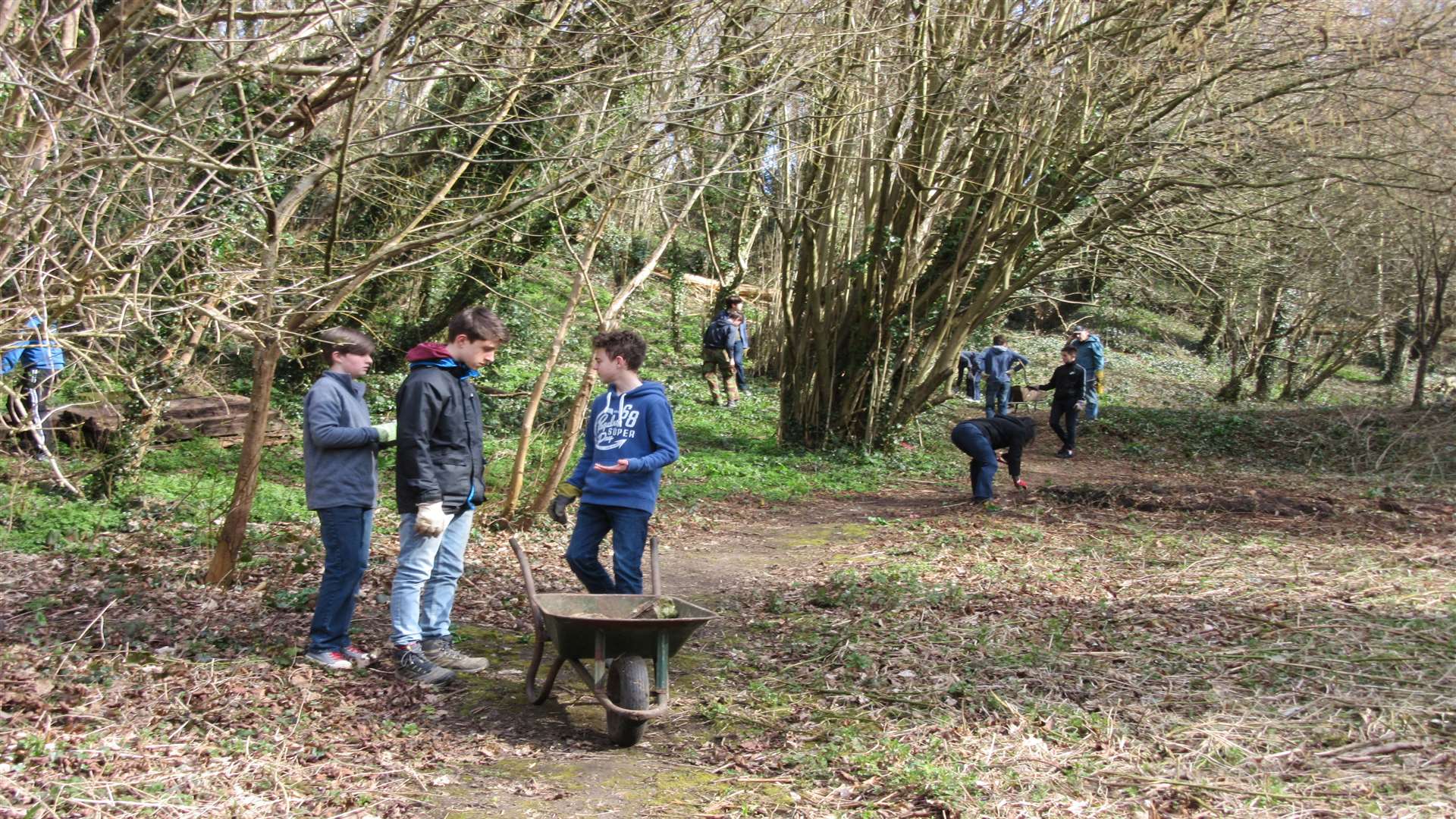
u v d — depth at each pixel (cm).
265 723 514
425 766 490
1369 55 1334
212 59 795
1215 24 1359
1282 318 2931
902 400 1734
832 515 1266
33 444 948
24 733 461
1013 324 3872
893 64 1401
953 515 1229
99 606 680
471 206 1176
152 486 1051
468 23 793
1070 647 659
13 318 546
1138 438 2170
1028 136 1412
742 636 722
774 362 2830
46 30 624
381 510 1109
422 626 619
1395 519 1178
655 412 615
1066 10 1437
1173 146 1441
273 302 702
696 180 972
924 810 433
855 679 607
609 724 520
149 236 591
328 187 1062
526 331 2283
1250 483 1616
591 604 571
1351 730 511
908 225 1636
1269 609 741
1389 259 2164
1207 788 448
